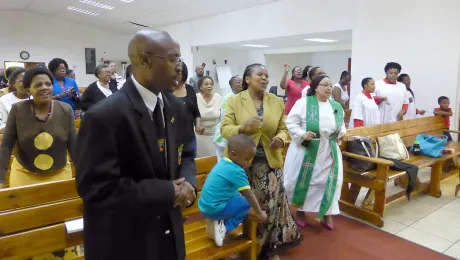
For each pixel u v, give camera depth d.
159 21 11.66
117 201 1.00
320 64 13.15
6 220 1.60
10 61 13.01
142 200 1.02
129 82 1.11
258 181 2.30
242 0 8.21
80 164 1.01
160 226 1.17
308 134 2.79
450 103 5.32
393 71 4.75
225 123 2.32
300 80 4.94
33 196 1.74
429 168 5.03
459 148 4.23
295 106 2.97
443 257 2.61
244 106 2.31
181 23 11.35
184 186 1.13
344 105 6.12
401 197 3.60
